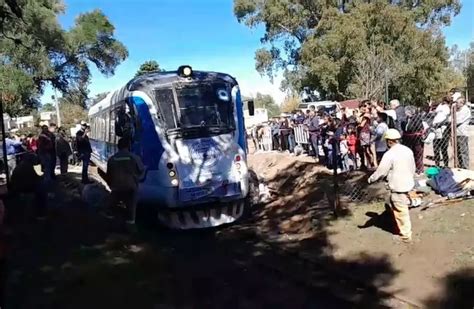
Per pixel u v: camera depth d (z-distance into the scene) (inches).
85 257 335.3
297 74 1945.1
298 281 305.6
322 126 625.0
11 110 1503.4
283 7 1824.6
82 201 530.6
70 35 1813.5
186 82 444.1
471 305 245.0
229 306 270.8
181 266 336.2
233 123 448.1
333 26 1535.4
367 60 1348.4
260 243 392.5
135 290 285.4
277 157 797.9
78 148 694.5
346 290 287.6
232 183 433.4
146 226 451.5
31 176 432.8
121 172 398.9
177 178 419.5
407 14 1563.7
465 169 414.9
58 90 1961.1
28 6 1465.3
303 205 475.2
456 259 291.7
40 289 279.0
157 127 430.6
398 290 273.0
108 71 2000.5
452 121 427.5
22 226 413.4
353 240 353.4
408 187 324.2
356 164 564.4
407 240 328.2
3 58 1546.5
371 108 556.7
